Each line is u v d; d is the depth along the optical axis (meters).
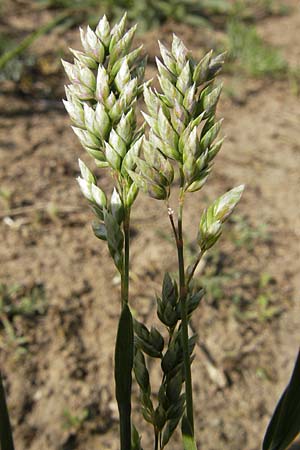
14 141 0.64
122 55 0.13
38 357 0.44
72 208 0.56
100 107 0.12
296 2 1.04
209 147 0.12
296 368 0.15
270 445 0.16
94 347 0.45
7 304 0.47
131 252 0.53
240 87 0.79
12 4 0.89
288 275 0.53
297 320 0.50
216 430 0.42
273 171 0.65
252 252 0.55
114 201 0.13
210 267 0.52
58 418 0.41
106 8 0.89
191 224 0.56
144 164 0.12
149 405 0.15
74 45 0.82
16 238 0.53
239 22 0.94
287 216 0.59
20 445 0.39
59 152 0.63
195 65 0.12
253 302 0.50
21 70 0.74
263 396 0.44
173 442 0.40
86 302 0.48
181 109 0.12
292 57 0.87
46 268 0.50
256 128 0.72
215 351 0.46
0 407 0.14
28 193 0.57
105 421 0.41
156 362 0.45
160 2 0.90
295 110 0.76
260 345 0.47
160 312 0.14
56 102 0.71
